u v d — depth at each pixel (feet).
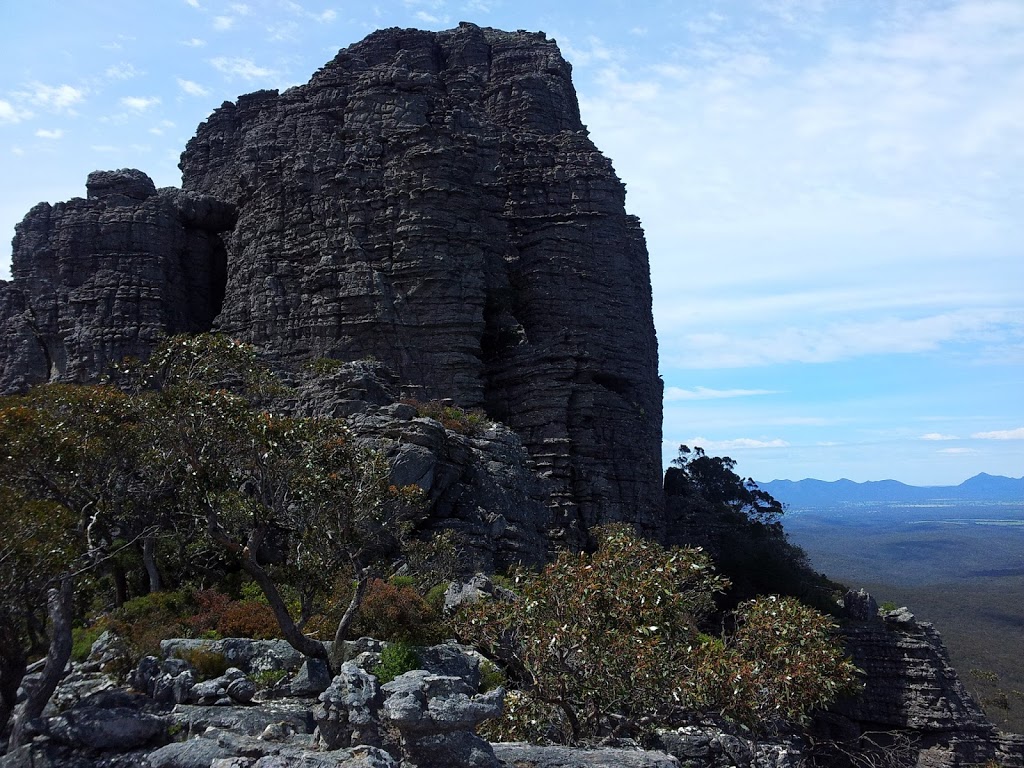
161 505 114.83
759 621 111.14
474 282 267.39
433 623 116.47
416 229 264.93
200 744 71.20
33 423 104.37
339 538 108.68
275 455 107.24
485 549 183.83
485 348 278.87
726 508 348.38
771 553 313.32
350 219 268.62
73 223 282.77
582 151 313.12
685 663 99.81
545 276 290.97
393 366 256.52
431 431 191.42
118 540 129.29
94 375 263.49
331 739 71.87
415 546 138.92
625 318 298.15
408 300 262.47
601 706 93.30
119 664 98.07
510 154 311.06
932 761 223.51
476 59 344.28
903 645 240.12
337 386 213.46
